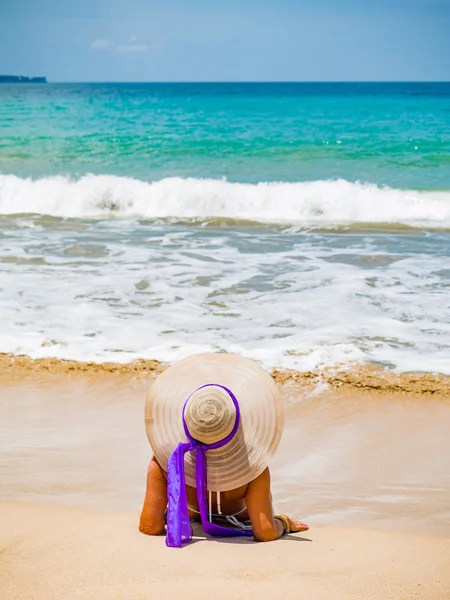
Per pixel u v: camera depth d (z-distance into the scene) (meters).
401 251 10.86
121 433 5.04
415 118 34.12
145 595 2.59
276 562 3.04
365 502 4.05
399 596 2.63
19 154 22.73
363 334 7.02
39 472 4.39
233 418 3.21
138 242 11.49
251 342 6.78
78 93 79.25
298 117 35.78
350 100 53.34
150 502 3.41
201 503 3.33
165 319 7.48
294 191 15.42
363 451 4.78
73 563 2.98
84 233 12.38
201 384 3.35
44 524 3.56
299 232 12.64
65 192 15.48
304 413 5.42
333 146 23.91
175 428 3.32
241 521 3.56
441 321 7.41
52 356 6.47
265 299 8.18
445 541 3.45
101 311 7.74
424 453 4.74
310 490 4.21
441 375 6.01
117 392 5.80
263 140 25.47
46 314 7.62
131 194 15.28
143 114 37.81
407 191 15.46
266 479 3.37
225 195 15.20
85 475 4.36
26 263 9.88
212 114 38.03
